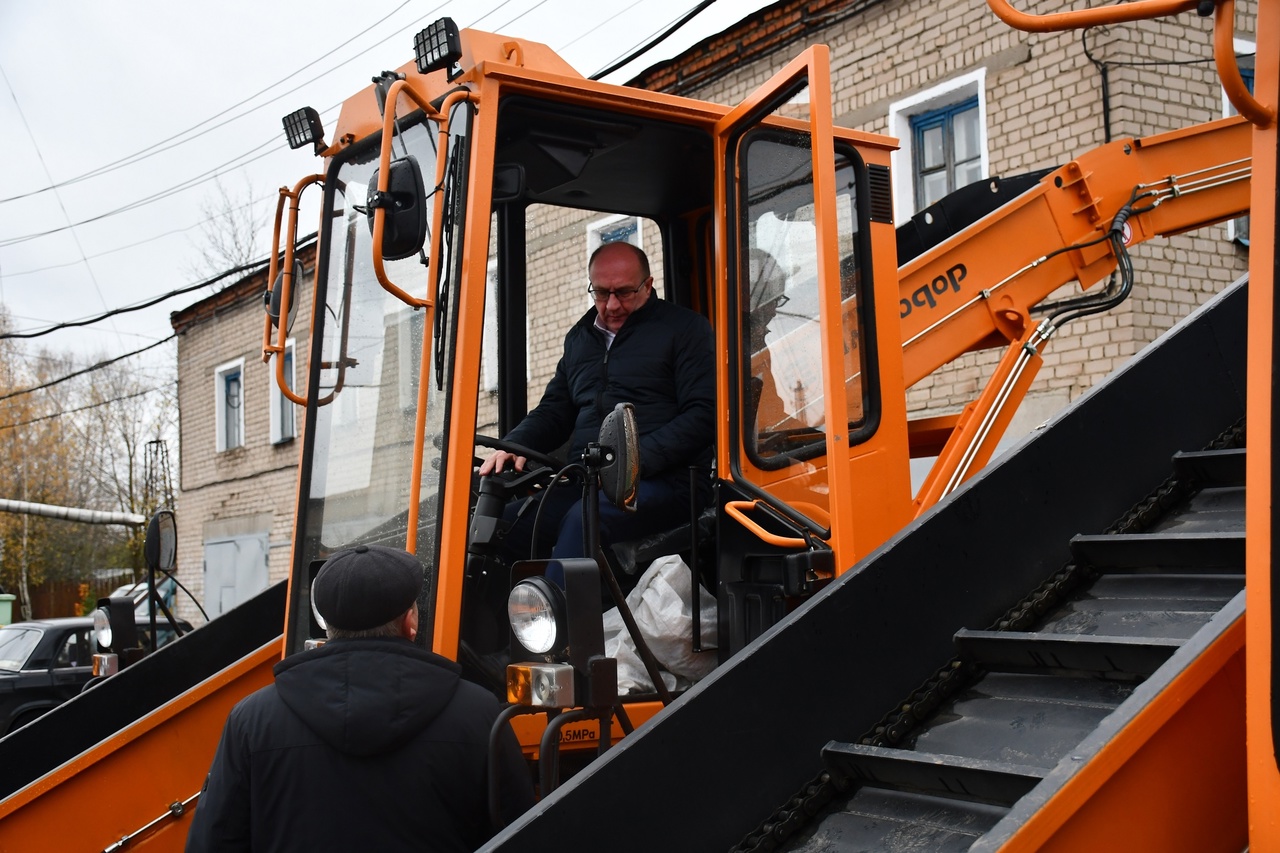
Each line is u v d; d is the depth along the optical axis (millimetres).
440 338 3596
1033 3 9125
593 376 4402
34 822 4609
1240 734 2057
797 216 3697
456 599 3451
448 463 3496
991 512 2797
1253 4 9125
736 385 3945
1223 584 2572
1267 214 1963
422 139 3951
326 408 4258
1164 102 8773
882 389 4055
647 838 2311
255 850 2471
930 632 2684
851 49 10539
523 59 3859
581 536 3891
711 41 11664
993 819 2205
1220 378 3145
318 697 2471
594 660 2615
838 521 3396
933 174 10133
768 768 2461
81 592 33156
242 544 20750
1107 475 2943
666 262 5172
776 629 2537
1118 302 5109
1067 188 5191
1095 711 2379
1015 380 4949
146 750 4871
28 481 43469
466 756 2535
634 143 4285
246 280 20438
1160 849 1938
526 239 5023
